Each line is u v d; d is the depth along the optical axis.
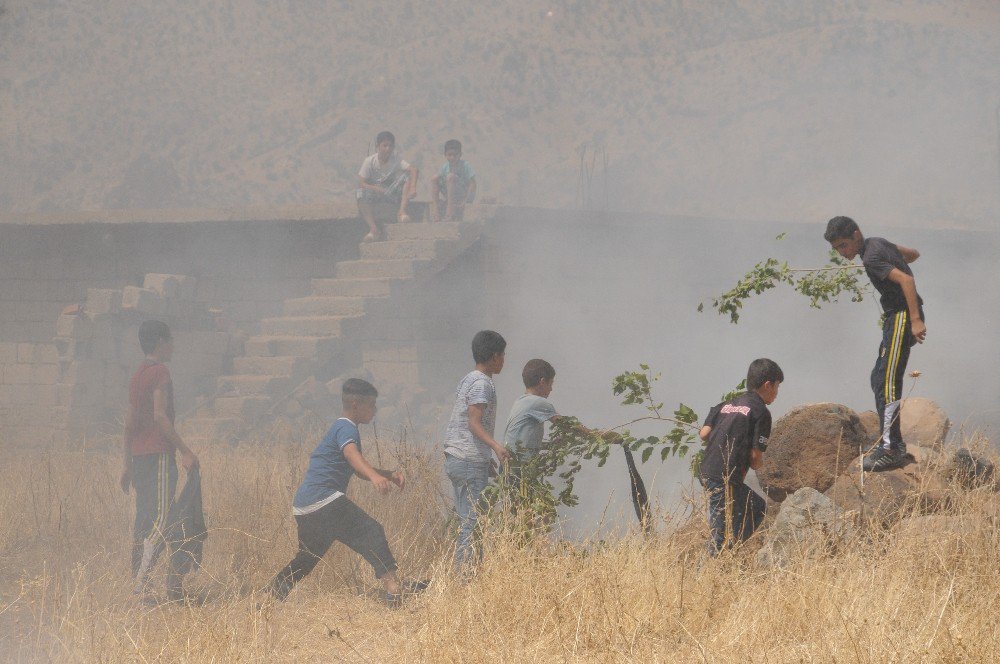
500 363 17.95
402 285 36.16
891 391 16.48
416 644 13.20
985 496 15.91
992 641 11.63
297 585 16.98
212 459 25.73
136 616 14.73
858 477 16.61
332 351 35.72
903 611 12.52
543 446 17.86
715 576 14.11
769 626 12.68
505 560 14.67
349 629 14.91
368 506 19.05
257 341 36.16
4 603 15.79
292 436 30.64
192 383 35.72
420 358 36.28
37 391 35.31
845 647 11.78
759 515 15.93
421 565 17.84
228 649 13.27
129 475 17.77
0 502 21.27
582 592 13.73
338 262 38.53
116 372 35.62
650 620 13.27
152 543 16.62
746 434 15.71
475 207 37.19
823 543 14.78
